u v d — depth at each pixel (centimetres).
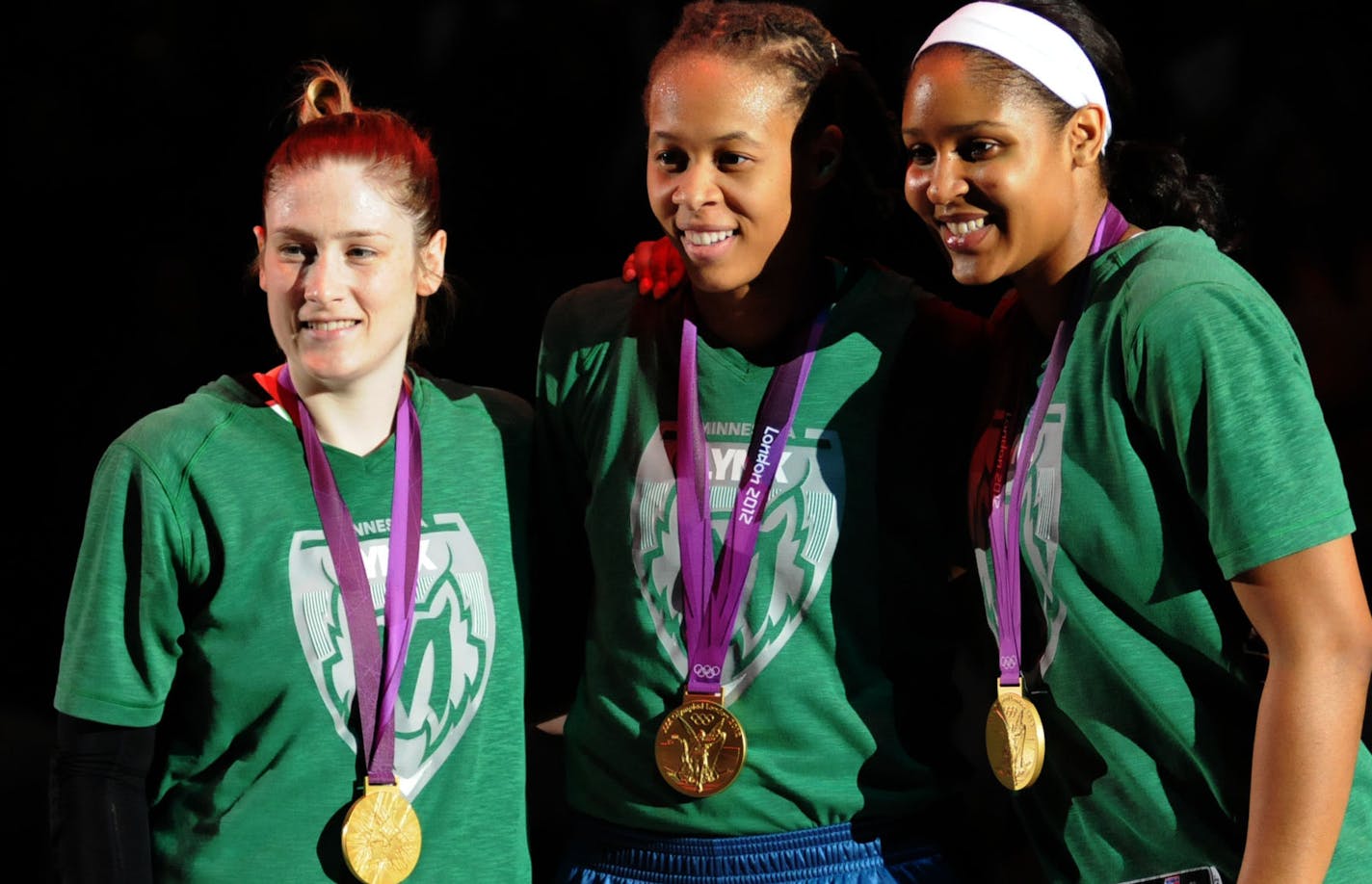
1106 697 416
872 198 493
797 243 465
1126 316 401
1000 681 439
